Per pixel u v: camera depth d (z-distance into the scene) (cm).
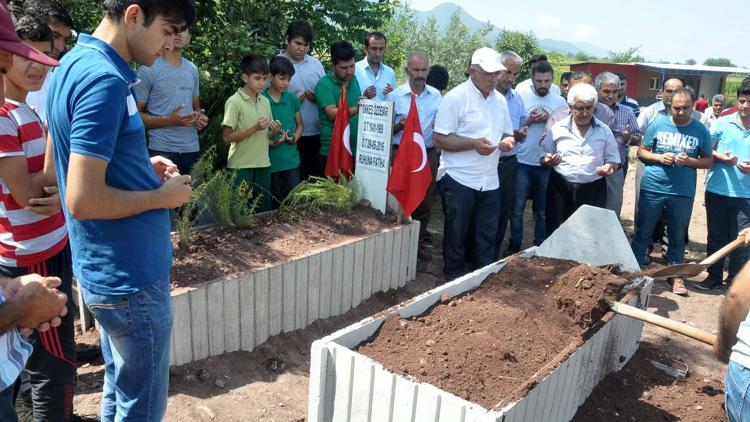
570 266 454
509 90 638
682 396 404
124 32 219
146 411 250
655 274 440
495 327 357
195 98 545
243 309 408
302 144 667
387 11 844
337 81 633
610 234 458
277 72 570
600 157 586
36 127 285
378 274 527
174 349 373
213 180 468
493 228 573
